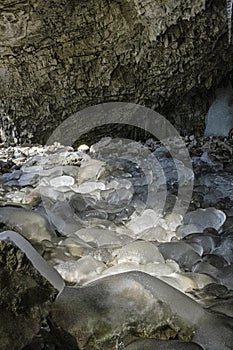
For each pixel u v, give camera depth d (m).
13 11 6.79
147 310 1.11
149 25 7.32
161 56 7.98
